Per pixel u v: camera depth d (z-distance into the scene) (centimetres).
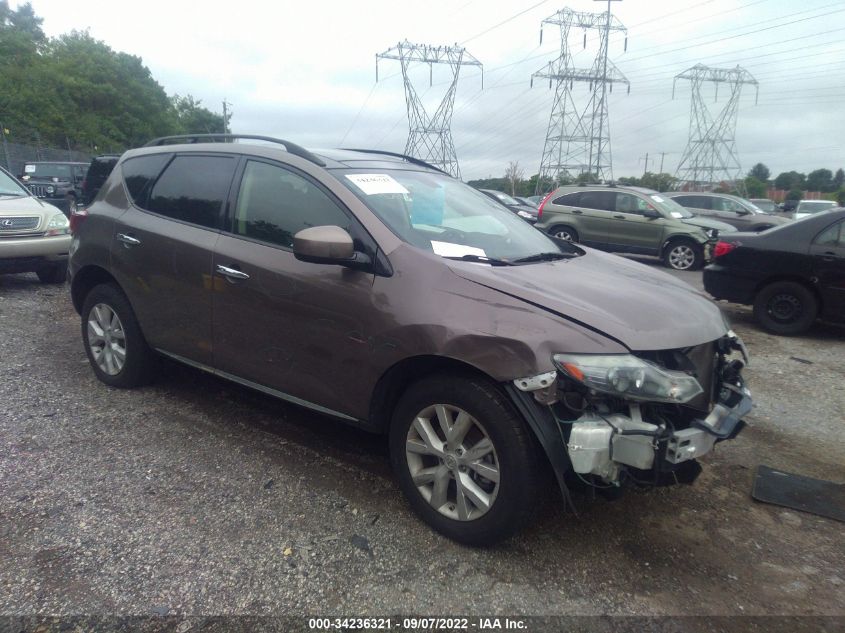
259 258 354
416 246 316
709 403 301
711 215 1644
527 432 271
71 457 361
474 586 270
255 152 386
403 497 336
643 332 272
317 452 383
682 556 299
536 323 269
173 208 416
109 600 250
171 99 8025
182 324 402
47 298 776
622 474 269
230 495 330
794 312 746
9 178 890
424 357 292
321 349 329
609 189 1484
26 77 5384
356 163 379
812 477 384
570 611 258
